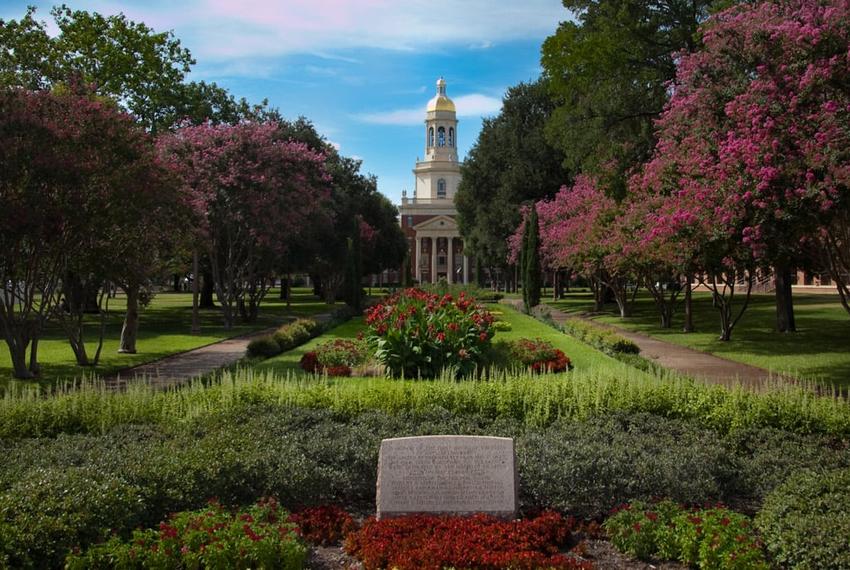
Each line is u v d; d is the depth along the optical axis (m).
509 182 44.91
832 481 5.70
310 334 23.48
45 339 24.84
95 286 19.64
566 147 28.95
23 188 14.02
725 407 8.44
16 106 14.22
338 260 45.16
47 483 5.52
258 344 18.33
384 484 5.86
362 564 5.33
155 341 23.73
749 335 23.27
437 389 9.12
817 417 8.19
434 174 101.56
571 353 18.47
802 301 37.06
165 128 32.88
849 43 11.59
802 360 17.11
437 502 5.82
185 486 6.00
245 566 4.88
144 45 31.05
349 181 47.53
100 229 15.35
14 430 8.14
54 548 4.96
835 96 12.23
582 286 71.88
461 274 98.31
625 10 25.80
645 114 26.81
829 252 13.82
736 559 4.90
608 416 8.32
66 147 14.43
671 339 23.20
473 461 5.89
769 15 12.97
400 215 101.25
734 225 12.48
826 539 4.78
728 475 6.62
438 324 14.07
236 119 38.91
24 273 15.85
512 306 42.53
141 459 6.30
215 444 6.80
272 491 6.34
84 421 8.37
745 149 12.12
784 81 12.36
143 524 5.69
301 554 5.07
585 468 6.28
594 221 27.86
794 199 11.64
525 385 9.10
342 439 7.17
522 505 6.37
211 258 28.38
